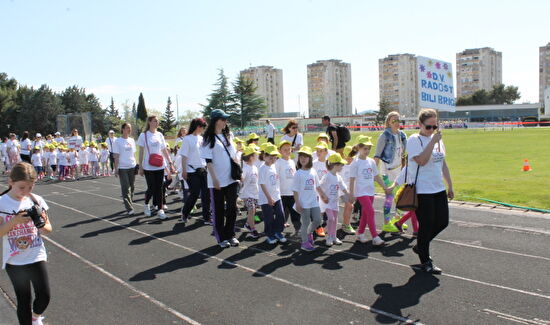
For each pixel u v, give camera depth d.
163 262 6.30
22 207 3.82
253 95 79.88
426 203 5.41
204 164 8.62
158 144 9.46
